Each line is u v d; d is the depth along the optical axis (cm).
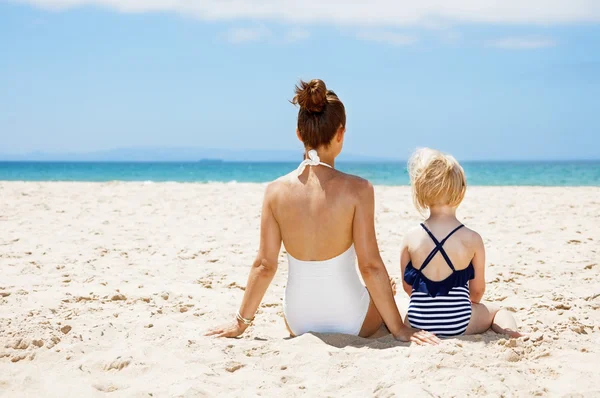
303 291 321
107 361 282
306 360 282
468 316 314
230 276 528
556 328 336
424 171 319
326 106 314
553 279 494
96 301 421
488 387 241
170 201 1188
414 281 321
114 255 612
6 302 409
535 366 269
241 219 916
